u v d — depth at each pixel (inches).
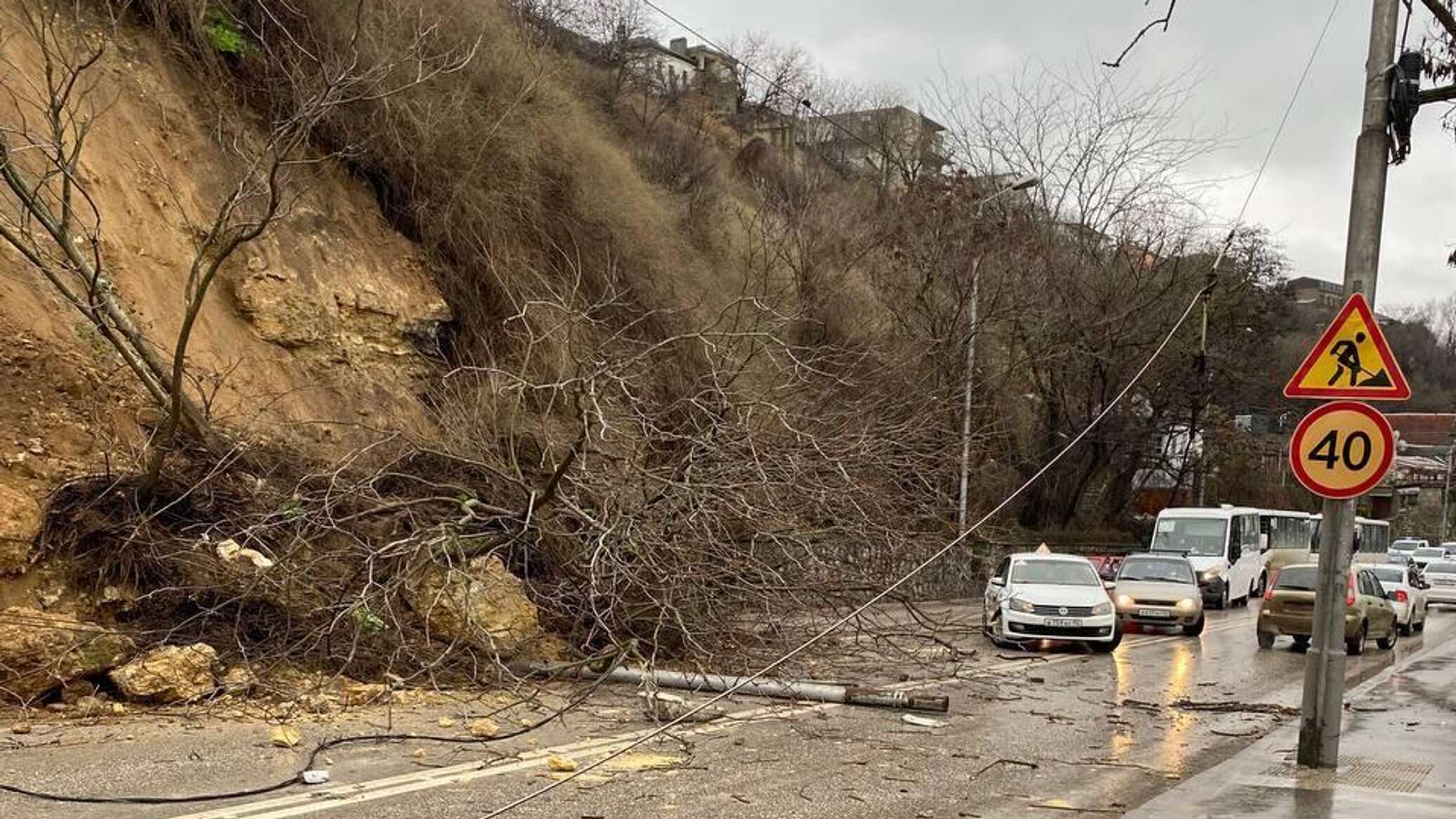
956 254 1133.1
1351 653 727.7
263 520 400.5
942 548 551.8
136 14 566.9
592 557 405.7
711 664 427.2
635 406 462.3
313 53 621.9
